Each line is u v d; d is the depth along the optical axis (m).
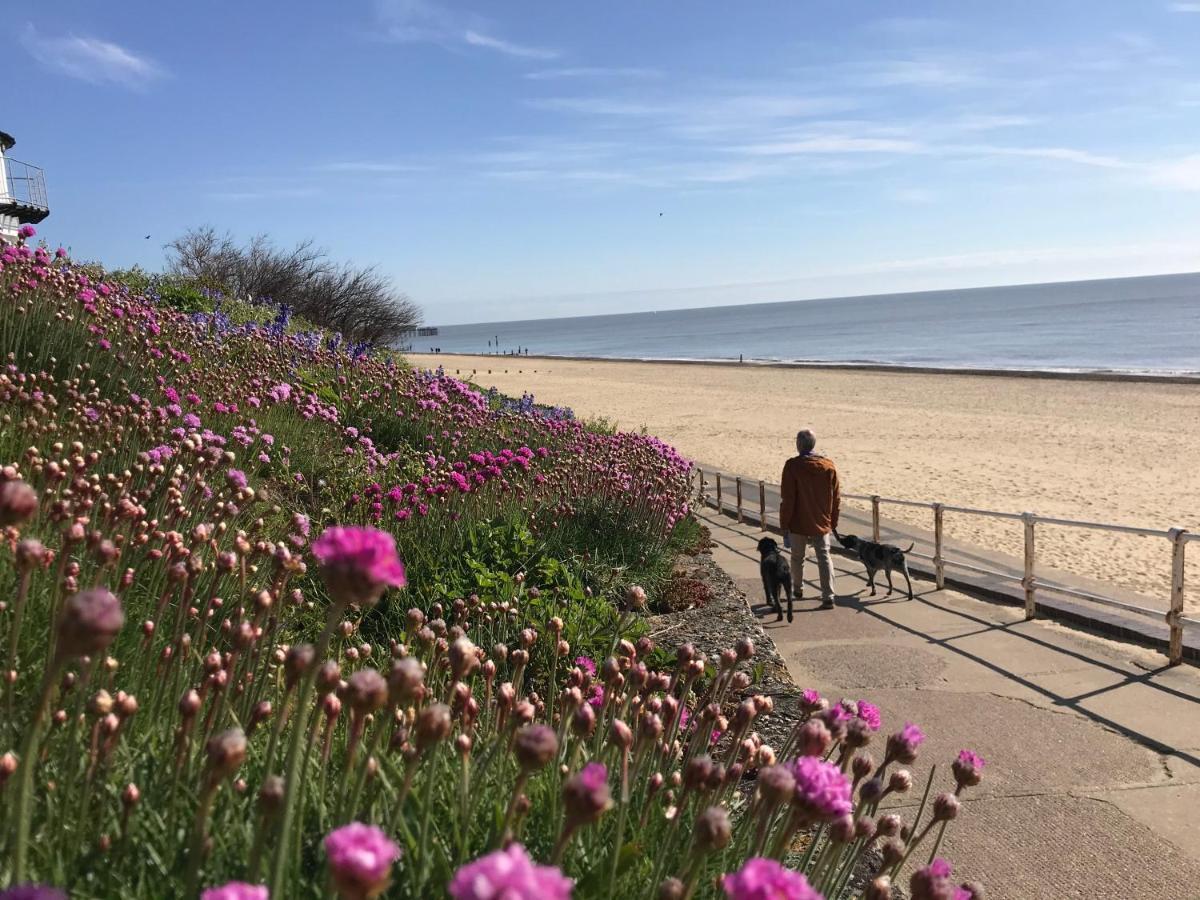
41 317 7.52
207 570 3.86
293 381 9.94
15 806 1.78
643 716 2.94
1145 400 35.28
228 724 2.63
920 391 42.94
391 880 1.89
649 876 2.34
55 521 3.33
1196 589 10.78
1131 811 4.46
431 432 9.99
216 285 21.94
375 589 1.47
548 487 8.44
